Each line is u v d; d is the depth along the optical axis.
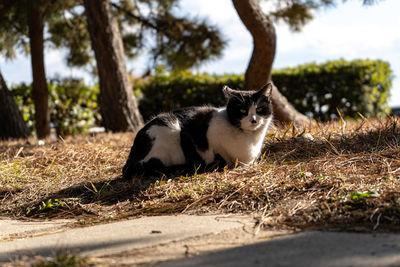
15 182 3.37
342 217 1.79
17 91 8.55
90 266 1.39
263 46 5.86
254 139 3.28
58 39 8.74
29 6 7.17
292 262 1.27
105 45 6.39
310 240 1.51
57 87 8.95
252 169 3.00
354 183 2.29
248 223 1.88
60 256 1.41
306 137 3.96
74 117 9.07
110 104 6.52
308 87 8.65
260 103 3.24
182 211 2.30
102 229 2.02
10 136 6.80
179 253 1.48
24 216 2.61
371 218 1.71
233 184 2.59
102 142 4.84
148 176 3.21
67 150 4.37
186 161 3.26
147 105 9.62
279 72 8.82
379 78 8.53
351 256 1.28
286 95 8.76
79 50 8.88
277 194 2.31
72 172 3.73
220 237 1.67
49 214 2.59
